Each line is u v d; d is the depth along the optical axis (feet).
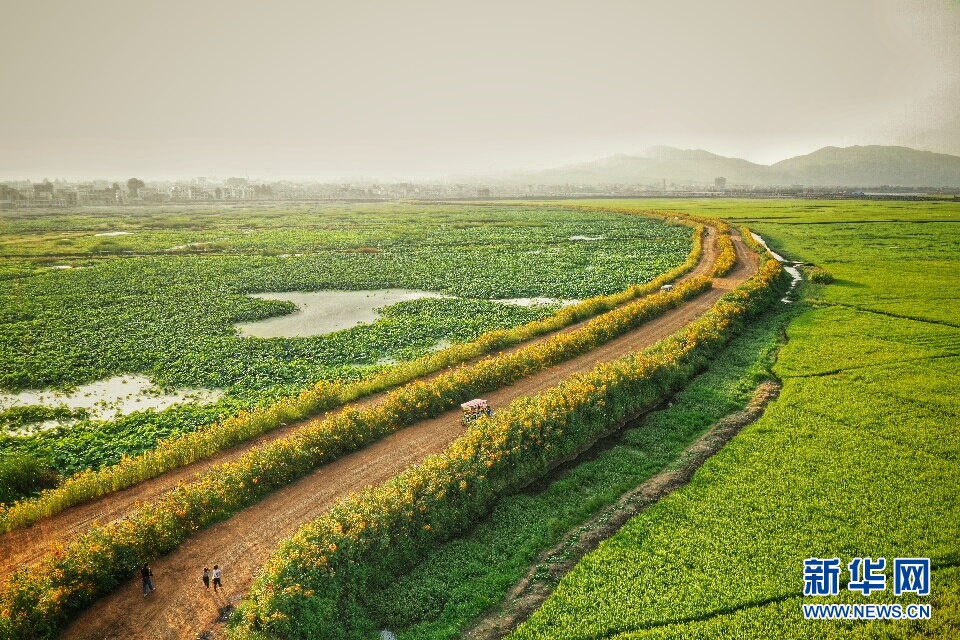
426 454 101.55
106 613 67.46
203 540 79.97
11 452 106.42
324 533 74.69
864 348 147.74
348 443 103.14
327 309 219.41
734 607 66.44
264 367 150.71
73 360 159.74
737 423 112.27
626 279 252.01
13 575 68.18
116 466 97.30
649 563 73.92
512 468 94.79
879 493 85.40
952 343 149.48
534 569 75.41
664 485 92.07
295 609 64.54
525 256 318.04
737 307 176.65
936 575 68.95
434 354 148.66
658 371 128.47
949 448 96.99
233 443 106.22
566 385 119.34
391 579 74.33
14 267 312.29
